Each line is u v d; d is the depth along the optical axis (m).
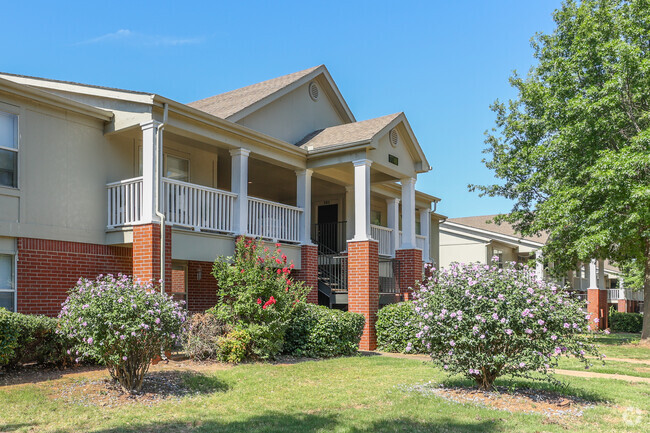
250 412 6.99
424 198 21.70
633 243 18.28
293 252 14.84
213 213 12.77
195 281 14.20
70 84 12.01
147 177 11.04
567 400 7.77
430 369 10.30
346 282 17.81
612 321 30.17
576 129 16.06
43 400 7.18
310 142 16.16
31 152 10.50
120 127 11.64
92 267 11.45
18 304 10.12
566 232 17.61
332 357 11.98
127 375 7.80
